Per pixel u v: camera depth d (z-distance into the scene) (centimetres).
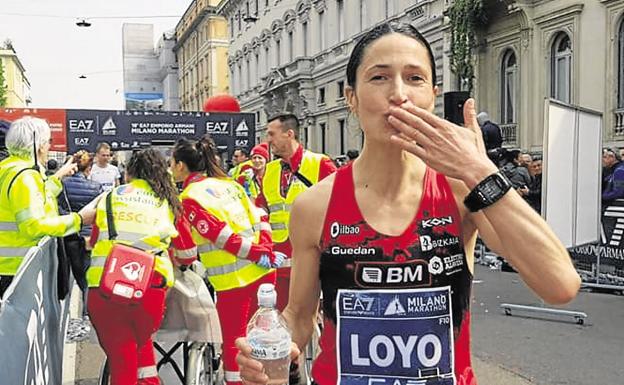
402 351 150
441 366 150
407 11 2112
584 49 1436
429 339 150
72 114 1803
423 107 149
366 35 156
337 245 155
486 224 151
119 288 308
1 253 349
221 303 374
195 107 6338
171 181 355
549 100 668
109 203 337
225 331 373
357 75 154
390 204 154
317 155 443
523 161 985
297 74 3089
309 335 178
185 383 379
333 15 2817
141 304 321
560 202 693
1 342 204
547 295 137
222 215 364
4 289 350
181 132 1855
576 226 717
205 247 374
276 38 3638
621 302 710
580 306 691
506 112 1727
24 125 351
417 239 151
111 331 326
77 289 809
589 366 487
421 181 156
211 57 5597
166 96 7488
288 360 168
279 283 428
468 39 1750
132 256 319
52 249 391
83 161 780
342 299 154
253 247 366
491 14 1717
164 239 338
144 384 342
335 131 2830
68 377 480
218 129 1870
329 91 2886
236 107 1764
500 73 1723
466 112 152
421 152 141
